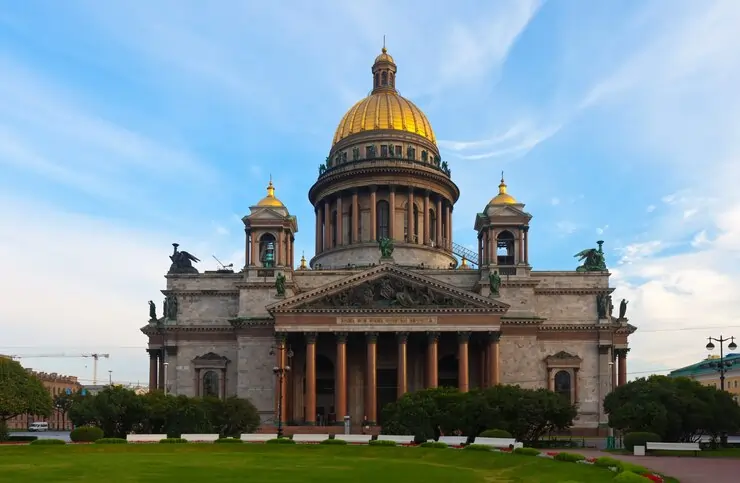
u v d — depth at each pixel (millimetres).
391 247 126625
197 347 133875
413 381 129500
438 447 82000
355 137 159500
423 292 121375
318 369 133750
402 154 157625
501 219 132875
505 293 130125
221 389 131875
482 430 95875
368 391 118812
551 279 134000
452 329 119750
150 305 139000
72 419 97625
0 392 109625
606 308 132250
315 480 54531
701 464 68188
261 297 132000
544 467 63156
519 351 128000
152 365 137250
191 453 80250
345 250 151625
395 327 120000
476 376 129500
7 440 102375
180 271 138625
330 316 120562
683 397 91625
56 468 62375
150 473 58594
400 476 58281
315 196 162875
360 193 155500
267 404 127375
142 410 99438
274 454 79312
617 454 82375
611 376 130375
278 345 120250
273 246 136625
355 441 94625
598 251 136500
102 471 59938
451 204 163625
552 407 95938
